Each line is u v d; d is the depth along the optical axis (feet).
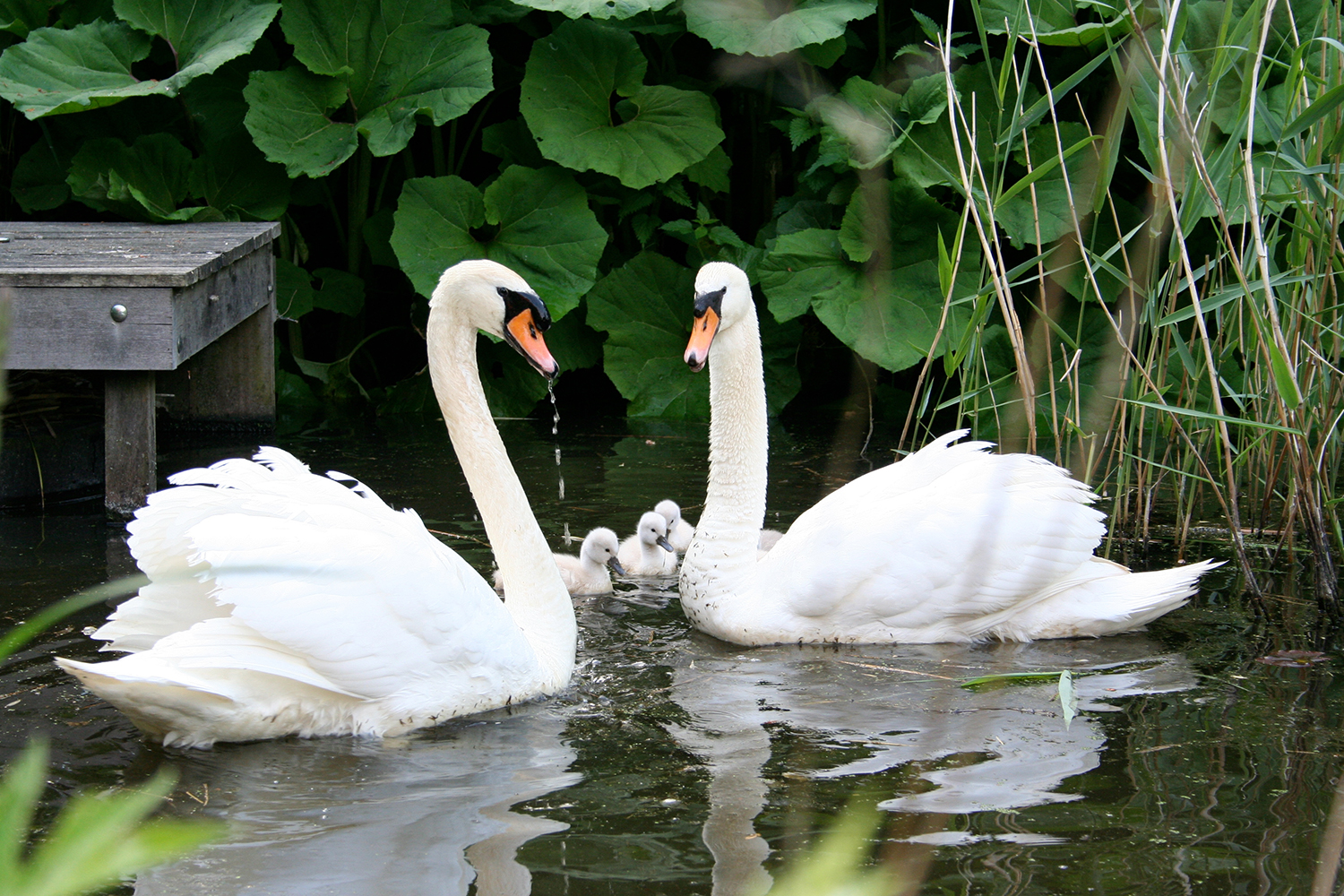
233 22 37.91
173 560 14.49
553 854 11.09
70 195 40.14
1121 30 33.60
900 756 13.74
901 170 36.11
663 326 39.24
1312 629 18.83
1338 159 18.76
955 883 10.43
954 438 20.38
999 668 17.44
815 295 36.17
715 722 15.15
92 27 38.01
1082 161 36.45
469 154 46.68
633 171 38.40
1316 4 31.73
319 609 13.94
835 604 18.75
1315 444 22.76
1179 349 19.70
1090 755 13.69
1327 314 22.68
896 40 43.29
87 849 2.66
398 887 10.37
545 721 15.26
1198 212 22.41
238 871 10.70
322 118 38.68
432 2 38.73
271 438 33.47
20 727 14.62
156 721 13.75
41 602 19.36
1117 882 10.43
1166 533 24.40
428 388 38.60
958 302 20.72
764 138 43.98
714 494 19.89
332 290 41.22
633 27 40.63
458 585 15.20
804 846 11.22
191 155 39.27
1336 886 10.30
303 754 13.98
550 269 37.88
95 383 29.04
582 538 24.68
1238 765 13.32
